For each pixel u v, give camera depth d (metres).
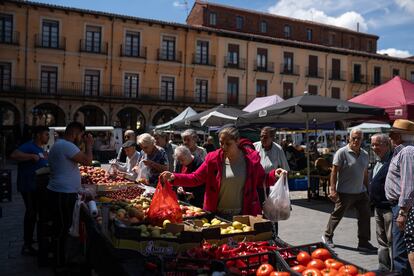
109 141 26.75
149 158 6.59
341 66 41.09
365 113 9.00
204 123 13.48
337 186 6.10
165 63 33.53
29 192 5.78
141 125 33.56
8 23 28.62
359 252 5.94
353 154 5.96
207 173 4.19
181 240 3.11
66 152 4.90
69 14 30.23
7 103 28.45
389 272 2.49
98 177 6.57
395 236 4.17
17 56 28.80
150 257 2.79
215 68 35.38
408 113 8.52
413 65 45.03
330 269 2.51
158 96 33.28
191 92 34.53
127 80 32.38
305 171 12.83
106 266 3.23
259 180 4.36
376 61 42.94
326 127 16.38
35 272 5.04
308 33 43.34
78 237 4.46
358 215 6.09
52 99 29.36
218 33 35.34
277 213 4.33
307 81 39.25
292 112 9.10
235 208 4.11
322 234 7.00
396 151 4.34
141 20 32.22
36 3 28.84
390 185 4.22
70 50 30.30
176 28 33.84
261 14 40.72
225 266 2.56
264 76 37.38
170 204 3.74
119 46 31.92
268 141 6.08
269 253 2.75
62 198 4.83
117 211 4.04
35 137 6.01
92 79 31.22
